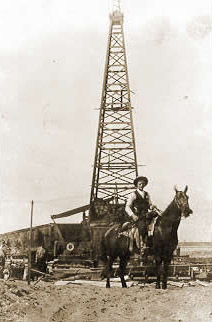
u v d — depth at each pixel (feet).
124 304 40.96
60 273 62.13
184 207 45.98
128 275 56.08
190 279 55.98
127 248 49.42
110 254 50.85
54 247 68.44
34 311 37.55
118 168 89.04
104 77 92.58
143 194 50.08
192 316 37.40
